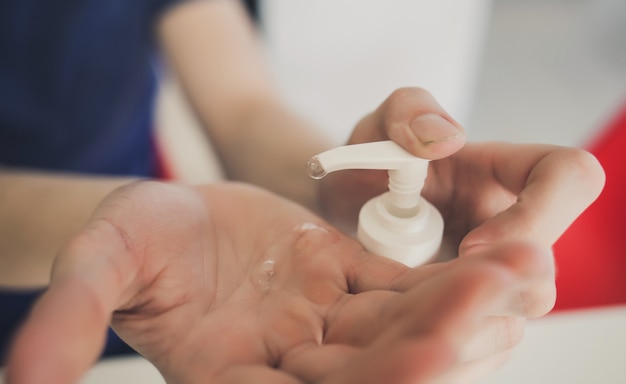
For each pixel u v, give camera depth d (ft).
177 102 1.72
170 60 1.56
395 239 0.83
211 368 0.71
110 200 0.78
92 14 1.37
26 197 1.12
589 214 1.26
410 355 0.56
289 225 0.88
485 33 3.36
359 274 0.81
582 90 2.94
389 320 0.67
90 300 0.62
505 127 2.74
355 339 0.71
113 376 0.90
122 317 0.75
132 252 0.73
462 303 0.59
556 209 0.78
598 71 3.07
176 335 0.75
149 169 1.59
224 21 1.55
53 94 1.38
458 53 2.10
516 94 2.94
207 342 0.74
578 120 2.77
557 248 1.29
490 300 0.59
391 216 0.85
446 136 0.79
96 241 0.70
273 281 0.83
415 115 0.82
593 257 1.26
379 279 0.79
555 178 0.78
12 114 1.35
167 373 0.75
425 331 0.59
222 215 0.88
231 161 1.42
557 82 3.01
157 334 0.75
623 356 0.91
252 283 0.83
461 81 2.23
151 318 0.76
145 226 0.76
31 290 1.30
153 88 1.56
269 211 0.90
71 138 1.43
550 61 3.16
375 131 0.91
